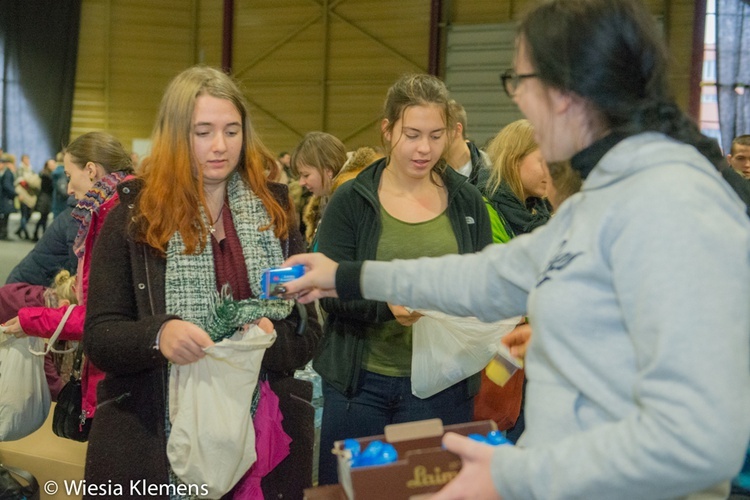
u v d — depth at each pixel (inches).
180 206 65.4
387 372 79.3
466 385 81.4
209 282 66.1
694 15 347.9
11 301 101.2
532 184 98.5
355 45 440.8
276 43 461.1
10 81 488.1
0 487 84.7
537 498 31.8
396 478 39.2
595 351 33.4
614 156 34.6
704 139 36.5
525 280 41.9
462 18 411.2
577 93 35.2
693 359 28.5
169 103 66.4
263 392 68.2
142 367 62.1
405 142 78.4
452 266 46.9
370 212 80.0
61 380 107.6
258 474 66.7
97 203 90.4
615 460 29.9
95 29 486.6
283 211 72.0
